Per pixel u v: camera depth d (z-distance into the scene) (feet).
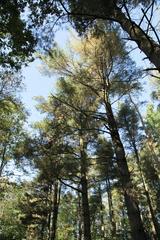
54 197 66.03
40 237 76.07
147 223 89.97
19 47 26.73
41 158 42.14
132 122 73.46
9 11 24.73
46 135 43.65
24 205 73.67
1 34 26.73
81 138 45.29
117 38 36.06
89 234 45.16
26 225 75.10
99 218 100.58
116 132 34.32
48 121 47.62
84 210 46.75
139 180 88.63
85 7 21.54
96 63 38.50
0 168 61.93
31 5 24.63
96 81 38.93
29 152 41.37
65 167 43.14
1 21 25.26
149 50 15.79
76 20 23.84
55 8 24.30
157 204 91.35
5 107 58.08
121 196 100.68
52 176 43.27
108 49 37.45
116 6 19.62
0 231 71.56
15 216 77.25
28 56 27.68
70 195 76.38
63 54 39.45
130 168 88.84
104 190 80.33
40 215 73.31
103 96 38.17
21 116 61.82
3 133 62.39
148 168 84.69
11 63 28.58
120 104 71.82
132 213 28.45
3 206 77.66
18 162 42.93
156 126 85.46
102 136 52.08
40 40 26.63
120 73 37.99
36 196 71.97
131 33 17.52
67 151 43.68
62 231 97.04
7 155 62.03
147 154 85.71
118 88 38.63
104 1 19.98
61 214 107.24
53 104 45.91
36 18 25.25
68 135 43.98
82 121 43.45
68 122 46.60
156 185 89.04
